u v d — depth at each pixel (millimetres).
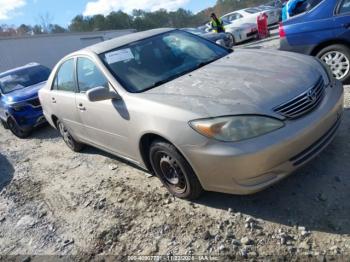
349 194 3049
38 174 5449
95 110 4148
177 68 3996
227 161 2816
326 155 3646
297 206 3078
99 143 4609
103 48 4328
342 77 5301
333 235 2686
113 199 4020
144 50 4238
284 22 5629
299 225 2869
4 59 23172
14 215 4340
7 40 23422
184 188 3473
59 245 3480
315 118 2977
